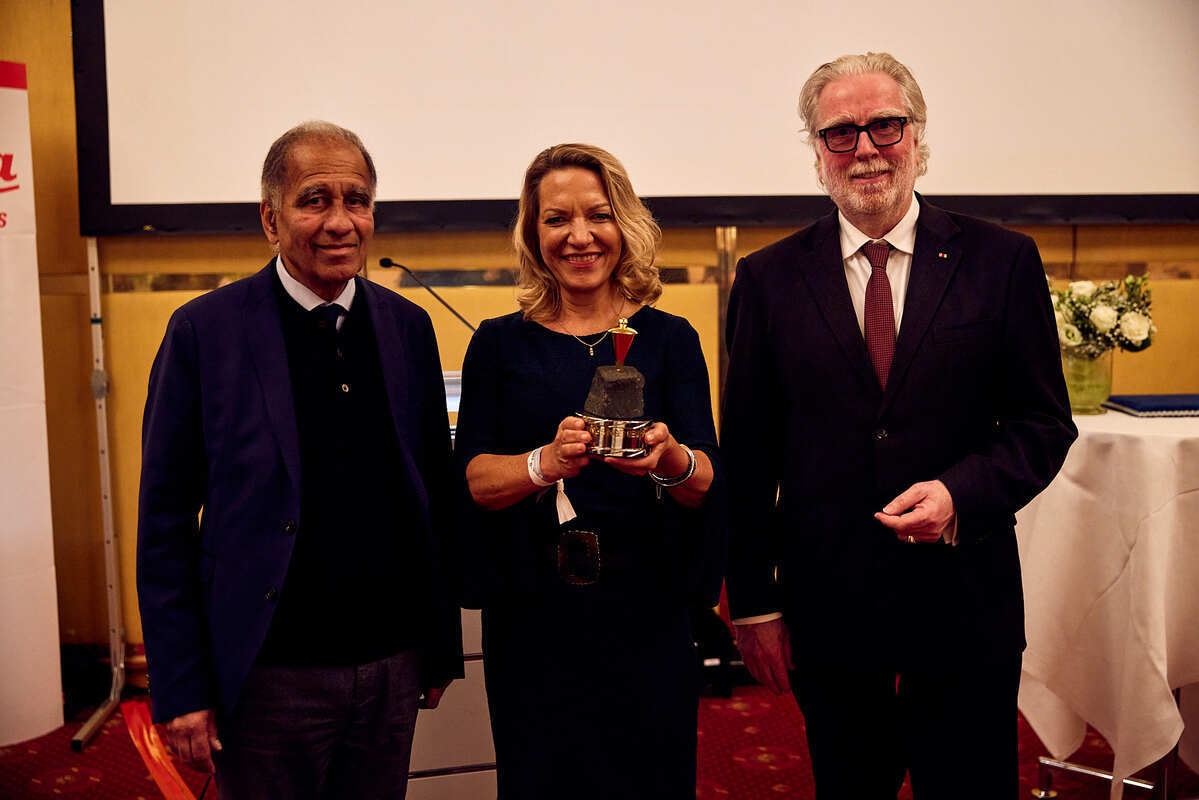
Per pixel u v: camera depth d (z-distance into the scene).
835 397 1.58
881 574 1.56
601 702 1.48
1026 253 1.56
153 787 2.65
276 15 3.12
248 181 3.15
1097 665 2.16
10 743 2.70
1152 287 3.52
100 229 3.12
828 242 1.65
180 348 1.41
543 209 1.51
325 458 1.42
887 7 3.27
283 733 1.40
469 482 1.47
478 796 2.12
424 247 3.29
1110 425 2.22
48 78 3.15
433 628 1.50
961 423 1.54
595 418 1.30
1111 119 3.37
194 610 1.39
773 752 2.80
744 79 3.26
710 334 3.40
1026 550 2.34
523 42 3.20
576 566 1.47
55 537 3.29
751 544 1.69
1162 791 2.21
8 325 2.64
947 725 1.58
